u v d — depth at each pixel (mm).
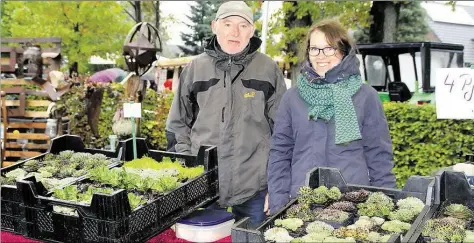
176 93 2816
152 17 10938
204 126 2652
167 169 2318
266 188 2664
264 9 4602
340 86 2166
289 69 7555
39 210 1833
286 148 2322
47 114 4641
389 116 4770
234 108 2629
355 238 1514
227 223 2006
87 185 2168
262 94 2672
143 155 2717
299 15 6730
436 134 4520
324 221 1687
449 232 1497
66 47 9305
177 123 2787
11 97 4785
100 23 9125
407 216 1680
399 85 6215
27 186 1842
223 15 2613
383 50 6312
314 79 2221
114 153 2809
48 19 8914
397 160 4730
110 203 1653
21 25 9289
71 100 4500
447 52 6148
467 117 2111
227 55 2643
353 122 2135
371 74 6539
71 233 1764
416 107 4652
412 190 1896
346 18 7219
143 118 5324
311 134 2213
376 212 1746
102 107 4945
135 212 1742
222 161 2578
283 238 1504
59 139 2898
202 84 2691
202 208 2254
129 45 3504
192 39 12273
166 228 1903
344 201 1858
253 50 2713
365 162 2219
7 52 4543
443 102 2146
